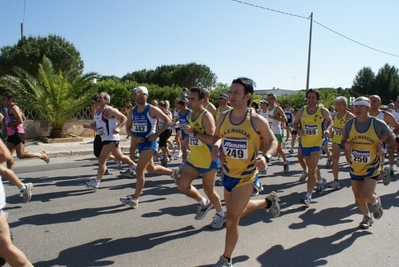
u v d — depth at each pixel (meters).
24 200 5.66
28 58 29.81
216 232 4.66
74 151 11.52
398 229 4.90
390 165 8.60
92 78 15.07
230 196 3.65
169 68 50.34
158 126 9.15
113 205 5.79
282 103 27.61
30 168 8.93
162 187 7.11
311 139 6.11
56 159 10.59
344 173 9.09
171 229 4.75
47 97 13.93
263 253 4.04
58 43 31.42
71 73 29.27
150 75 51.12
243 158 3.43
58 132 14.45
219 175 7.84
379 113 6.98
